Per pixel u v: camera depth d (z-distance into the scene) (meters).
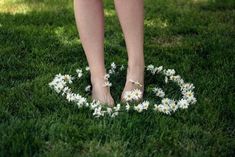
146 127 1.84
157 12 3.47
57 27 3.01
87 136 1.76
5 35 2.78
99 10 2.00
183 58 2.57
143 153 1.66
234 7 3.67
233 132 1.84
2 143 1.66
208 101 2.05
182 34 3.05
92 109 1.93
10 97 2.01
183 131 1.81
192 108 2.00
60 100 2.00
